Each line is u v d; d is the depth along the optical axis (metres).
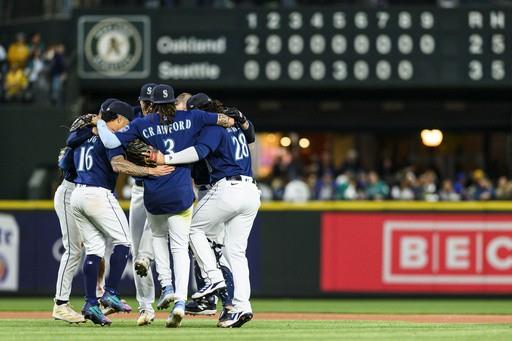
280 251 44.75
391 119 58.12
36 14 56.75
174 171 25.86
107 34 52.72
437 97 57.53
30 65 54.53
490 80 52.53
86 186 26.69
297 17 52.38
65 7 56.62
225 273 27.77
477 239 44.50
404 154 62.00
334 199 54.22
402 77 52.38
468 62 52.47
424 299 44.53
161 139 25.81
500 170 61.78
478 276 44.53
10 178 52.72
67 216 27.73
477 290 44.41
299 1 57.38
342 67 52.38
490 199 53.09
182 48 52.59
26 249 44.16
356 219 44.72
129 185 51.56
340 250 44.72
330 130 58.00
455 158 62.09
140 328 26.27
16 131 52.72
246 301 26.52
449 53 52.44
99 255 27.05
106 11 52.72
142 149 25.52
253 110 57.50
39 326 27.30
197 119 26.02
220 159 26.44
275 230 44.78
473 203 44.56
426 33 52.38
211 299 28.92
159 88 25.84
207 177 28.12
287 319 33.19
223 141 26.42
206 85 52.62
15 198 52.72
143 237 28.25
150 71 52.72
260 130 57.78
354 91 57.09
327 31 52.34
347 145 62.00
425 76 52.44
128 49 52.62
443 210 44.53
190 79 52.59
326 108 57.75
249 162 26.84
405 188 53.84
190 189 26.09
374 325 29.02
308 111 57.78
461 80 52.47
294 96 57.00
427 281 44.53
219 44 52.59
